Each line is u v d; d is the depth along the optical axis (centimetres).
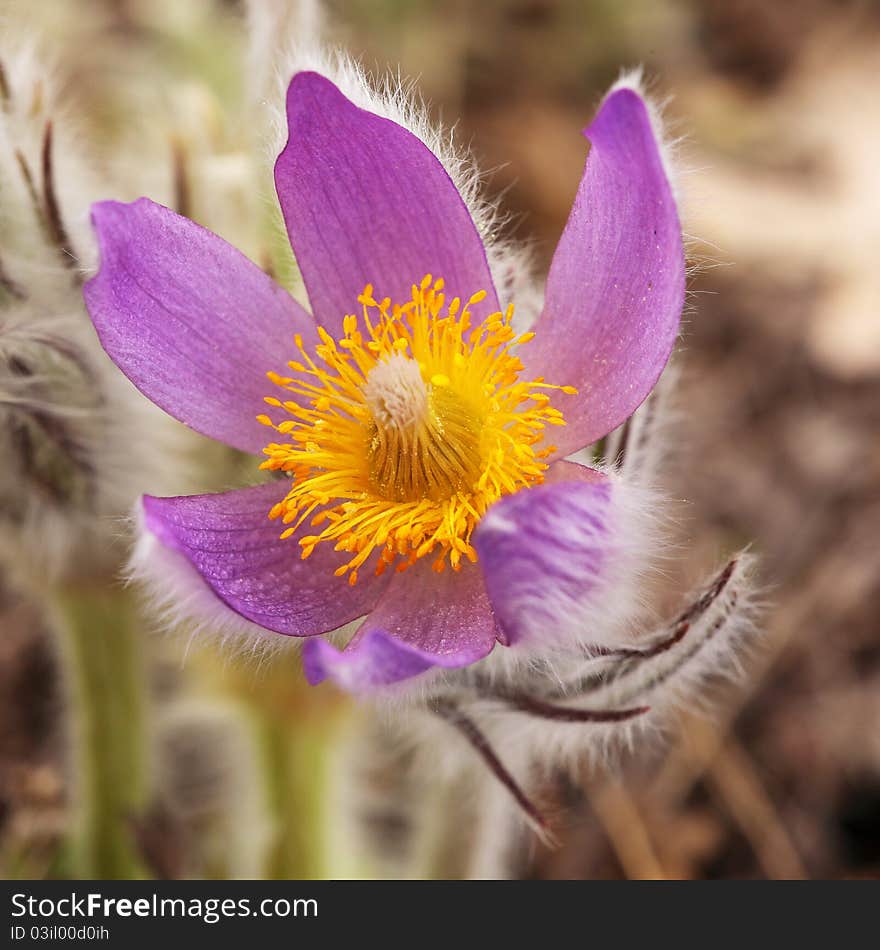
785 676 45
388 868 42
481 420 36
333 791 41
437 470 36
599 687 35
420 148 36
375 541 36
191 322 36
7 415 37
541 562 33
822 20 62
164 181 39
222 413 36
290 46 38
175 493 39
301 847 40
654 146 34
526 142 55
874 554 46
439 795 40
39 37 42
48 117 37
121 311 35
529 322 37
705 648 35
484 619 35
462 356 36
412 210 36
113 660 40
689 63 60
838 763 44
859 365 49
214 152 39
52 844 41
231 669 39
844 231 53
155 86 46
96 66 48
